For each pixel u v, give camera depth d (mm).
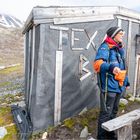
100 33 3279
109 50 2277
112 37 2283
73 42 3062
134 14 3592
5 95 5730
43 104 2924
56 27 2918
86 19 3131
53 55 2938
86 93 3250
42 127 2939
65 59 3031
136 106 3305
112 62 2268
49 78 2936
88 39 3191
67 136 2744
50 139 2734
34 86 3027
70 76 3092
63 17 2949
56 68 2965
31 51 3396
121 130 2176
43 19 2822
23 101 4637
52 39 2908
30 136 2863
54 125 3014
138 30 3723
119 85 2314
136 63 3740
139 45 3695
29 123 3205
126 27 3564
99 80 2303
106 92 2289
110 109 2334
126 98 3553
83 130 2758
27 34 4062
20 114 3674
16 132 3055
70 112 3131
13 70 11852
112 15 3352
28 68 3785
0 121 3504
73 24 3045
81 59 3143
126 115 2297
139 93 3775
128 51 3629
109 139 2402
